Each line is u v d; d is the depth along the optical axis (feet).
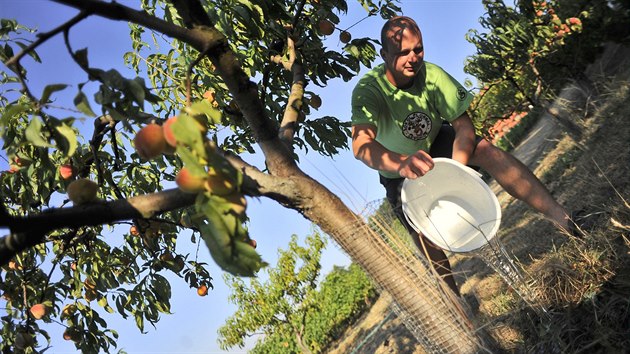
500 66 38.22
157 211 7.15
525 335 10.58
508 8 38.68
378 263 9.68
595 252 10.73
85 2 6.77
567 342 9.93
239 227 5.24
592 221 12.01
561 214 12.35
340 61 13.99
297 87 11.52
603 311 9.78
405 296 9.79
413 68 12.14
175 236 14.51
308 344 60.95
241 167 8.81
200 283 14.39
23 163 11.78
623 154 15.08
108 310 14.05
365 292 60.18
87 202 6.88
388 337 22.56
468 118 12.80
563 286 10.73
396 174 13.33
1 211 6.21
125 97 6.87
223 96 14.15
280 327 61.31
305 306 60.08
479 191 11.55
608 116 21.15
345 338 55.72
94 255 14.05
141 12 7.60
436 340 9.82
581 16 33.71
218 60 8.60
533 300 10.81
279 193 9.00
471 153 12.53
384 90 12.60
